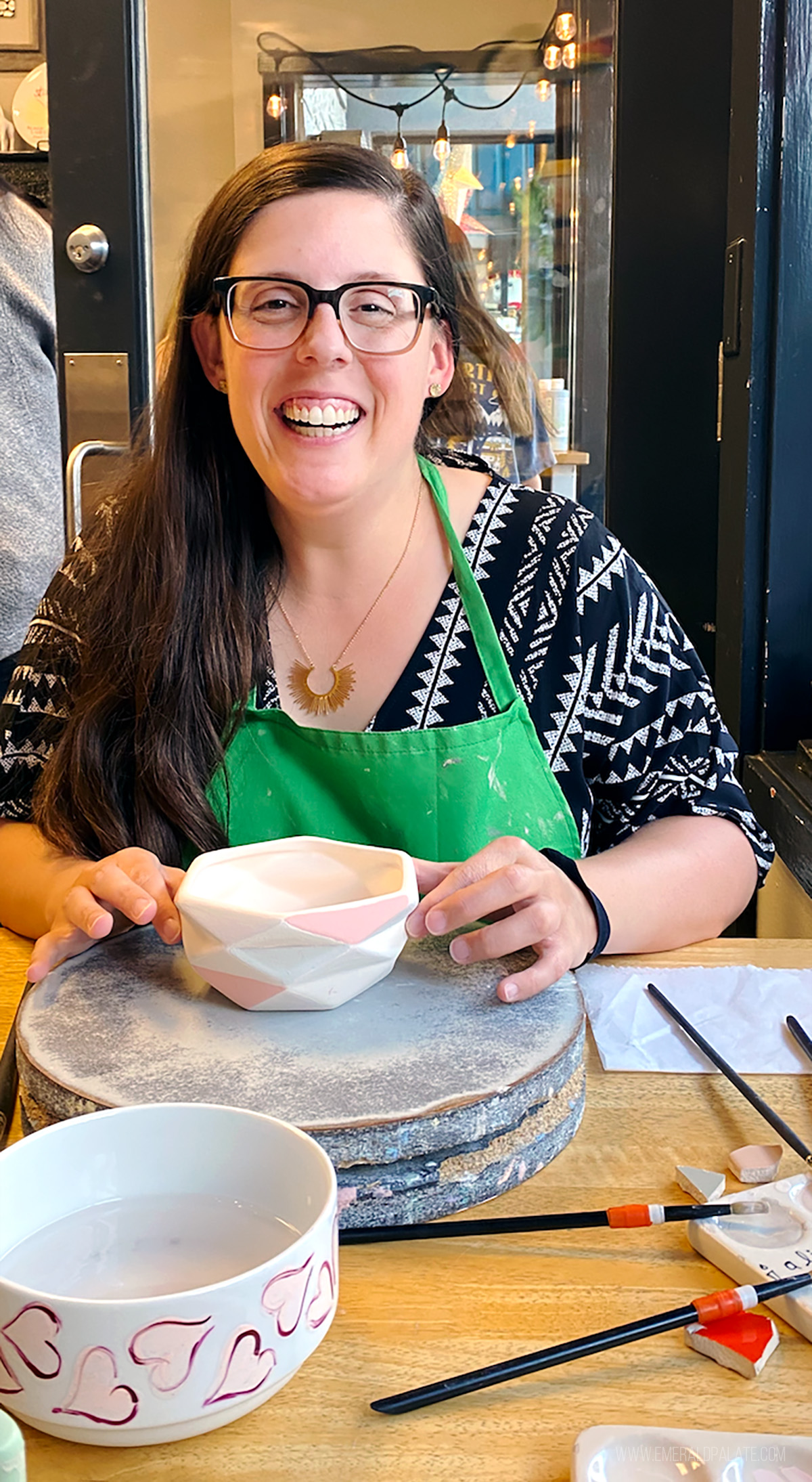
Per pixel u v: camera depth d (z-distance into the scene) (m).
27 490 2.09
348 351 0.95
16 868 1.05
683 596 2.02
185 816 1.03
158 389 1.12
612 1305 0.54
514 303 2.01
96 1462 0.46
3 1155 0.49
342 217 0.96
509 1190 0.63
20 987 0.90
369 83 1.96
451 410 1.28
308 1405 0.48
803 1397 0.49
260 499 1.10
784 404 1.55
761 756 1.61
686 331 1.95
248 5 1.92
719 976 0.89
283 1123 0.51
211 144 1.97
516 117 1.96
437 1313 0.54
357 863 0.77
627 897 0.95
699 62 1.87
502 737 1.04
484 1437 0.47
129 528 1.11
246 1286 0.43
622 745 1.13
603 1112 0.71
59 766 1.07
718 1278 0.56
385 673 1.10
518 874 0.77
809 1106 0.72
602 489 2.04
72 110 1.92
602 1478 0.43
